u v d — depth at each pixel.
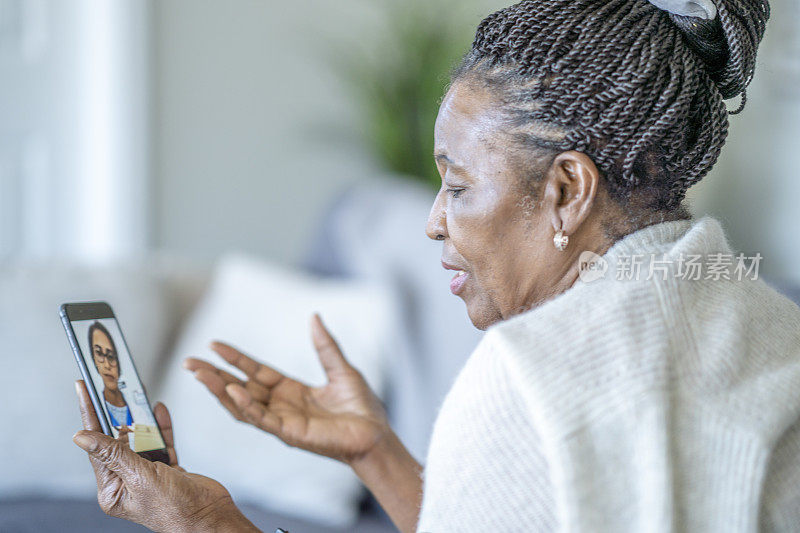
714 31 0.82
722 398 0.70
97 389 0.95
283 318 2.02
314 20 3.49
